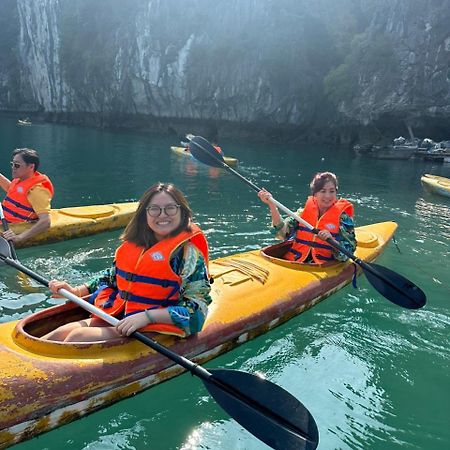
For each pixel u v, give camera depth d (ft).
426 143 55.62
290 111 77.05
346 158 53.62
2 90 118.21
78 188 28.91
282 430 6.82
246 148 62.03
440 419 8.68
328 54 73.00
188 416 8.30
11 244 13.02
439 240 20.62
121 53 88.63
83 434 7.66
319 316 12.30
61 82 100.78
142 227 8.29
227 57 78.28
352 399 9.10
